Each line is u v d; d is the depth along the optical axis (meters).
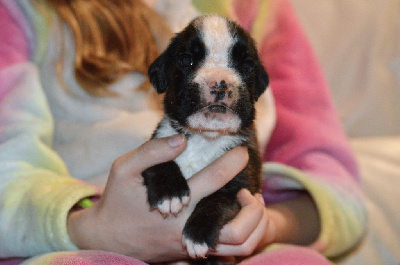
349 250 0.68
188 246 0.48
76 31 0.68
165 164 0.51
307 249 0.55
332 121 0.75
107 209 0.52
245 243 0.50
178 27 0.72
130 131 0.65
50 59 0.69
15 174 0.58
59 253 0.48
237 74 0.51
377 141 0.89
